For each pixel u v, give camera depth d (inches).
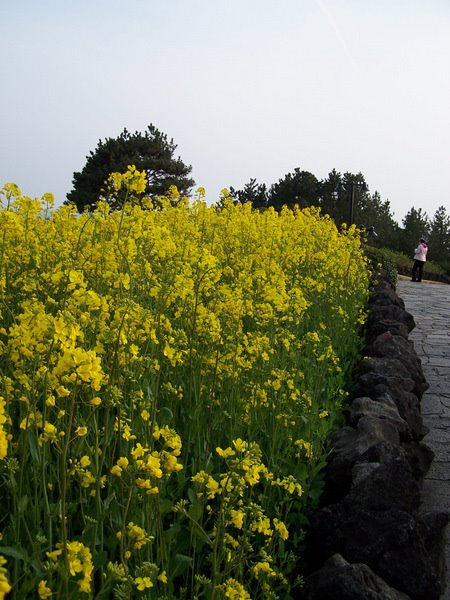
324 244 440.8
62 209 290.8
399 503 143.9
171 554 123.3
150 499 114.2
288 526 150.9
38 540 95.2
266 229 392.2
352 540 133.7
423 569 128.7
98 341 128.3
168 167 1373.0
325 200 1894.7
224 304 195.0
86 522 110.7
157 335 161.5
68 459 116.8
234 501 107.3
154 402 128.9
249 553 135.3
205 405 166.1
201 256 173.0
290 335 213.5
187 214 331.0
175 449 102.1
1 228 206.5
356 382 253.4
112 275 171.8
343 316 338.6
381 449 160.4
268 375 185.3
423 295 722.8
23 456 105.9
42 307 120.1
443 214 2357.3
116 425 120.6
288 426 173.2
